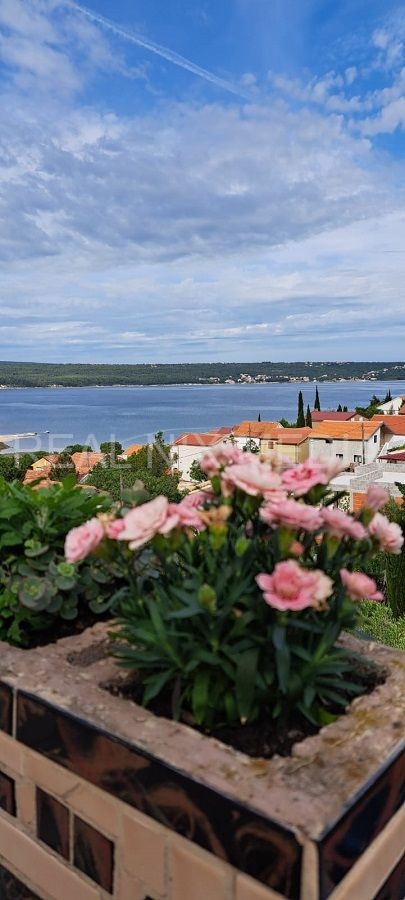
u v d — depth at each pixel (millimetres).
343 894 893
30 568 1694
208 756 1028
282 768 996
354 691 1304
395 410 61969
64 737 1195
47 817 1266
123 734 1098
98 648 1561
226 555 1321
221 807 926
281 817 867
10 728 1330
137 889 1084
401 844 1062
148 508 1225
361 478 18422
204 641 1216
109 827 1127
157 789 1024
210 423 76562
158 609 1256
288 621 1142
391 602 6621
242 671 1131
